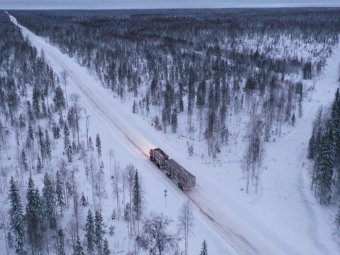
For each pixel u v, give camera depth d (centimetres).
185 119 12069
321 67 18300
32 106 12988
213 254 6200
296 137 10625
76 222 6525
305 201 7600
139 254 6203
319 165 7644
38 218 6372
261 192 7975
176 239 6366
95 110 13062
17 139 10088
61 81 16162
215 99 12462
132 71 17175
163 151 9625
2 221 6931
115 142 10531
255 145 8706
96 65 18038
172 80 15475
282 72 16862
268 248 6394
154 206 7450
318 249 6338
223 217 7200
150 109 13088
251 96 13450
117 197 7450
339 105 9244
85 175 8638
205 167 9119
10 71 16550
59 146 10212
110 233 6644
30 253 6238
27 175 8625
